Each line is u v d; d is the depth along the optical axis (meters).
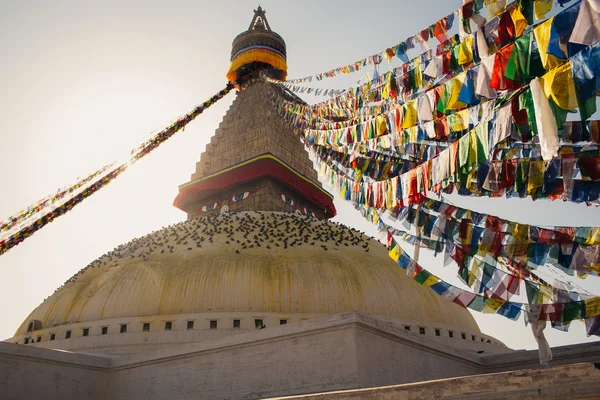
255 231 30.77
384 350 19.44
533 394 8.56
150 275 27.53
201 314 25.47
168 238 31.56
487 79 6.32
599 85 5.15
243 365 20.62
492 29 6.43
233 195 39.34
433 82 8.11
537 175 7.37
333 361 18.59
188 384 21.56
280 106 27.03
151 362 22.92
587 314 7.25
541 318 7.62
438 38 8.01
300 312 25.73
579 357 22.05
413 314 26.95
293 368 19.41
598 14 5.02
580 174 7.07
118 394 23.16
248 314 25.39
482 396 8.97
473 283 8.41
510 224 8.40
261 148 39.19
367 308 26.23
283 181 38.38
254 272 26.88
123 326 25.50
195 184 40.75
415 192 8.21
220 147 42.31
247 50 44.00
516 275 8.25
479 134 6.68
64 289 29.00
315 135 13.58
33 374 21.39
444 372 22.02
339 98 12.35
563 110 5.43
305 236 30.53
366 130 9.38
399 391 9.84
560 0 5.60
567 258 7.63
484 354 25.11
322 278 26.94
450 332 27.16
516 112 6.00
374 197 9.60
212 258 28.02
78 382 22.72
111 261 30.66
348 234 32.84
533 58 5.80
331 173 12.66
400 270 29.73
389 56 8.88
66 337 26.05
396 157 10.75
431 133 7.68
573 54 5.39
